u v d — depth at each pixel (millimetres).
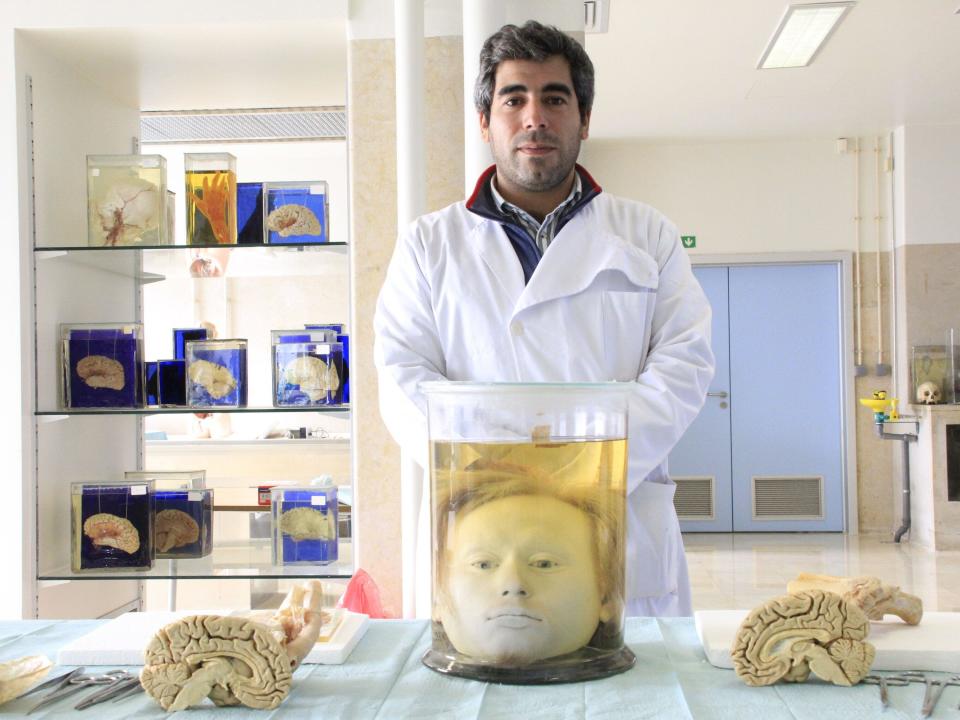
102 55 2521
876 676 852
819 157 7816
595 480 817
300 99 2930
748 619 832
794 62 5844
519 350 1720
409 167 2371
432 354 1789
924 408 7234
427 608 2119
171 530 2471
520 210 1775
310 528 2430
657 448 1539
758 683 826
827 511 8016
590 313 1720
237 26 2365
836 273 7941
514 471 807
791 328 8000
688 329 1716
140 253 2457
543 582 815
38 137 2432
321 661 920
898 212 7621
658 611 1690
